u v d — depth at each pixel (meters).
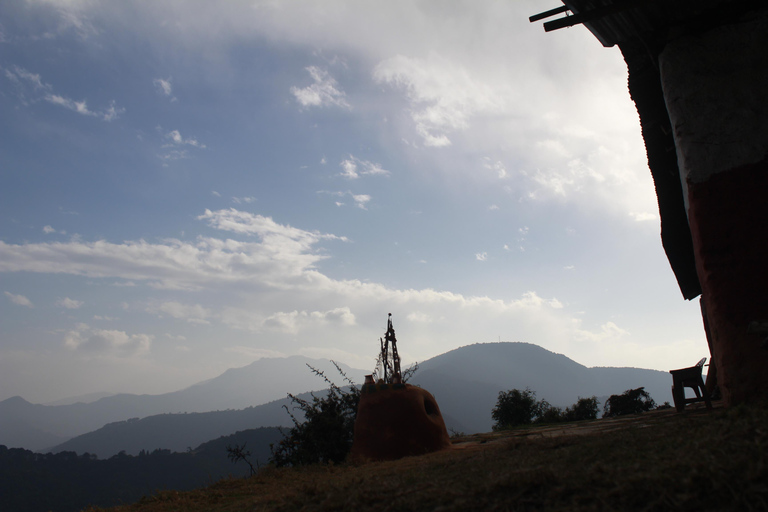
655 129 10.03
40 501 108.94
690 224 7.68
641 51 9.35
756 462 2.79
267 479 9.89
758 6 7.64
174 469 138.50
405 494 4.00
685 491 2.68
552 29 8.33
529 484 3.43
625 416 14.59
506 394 28.62
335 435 13.66
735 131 7.27
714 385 11.01
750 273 6.64
